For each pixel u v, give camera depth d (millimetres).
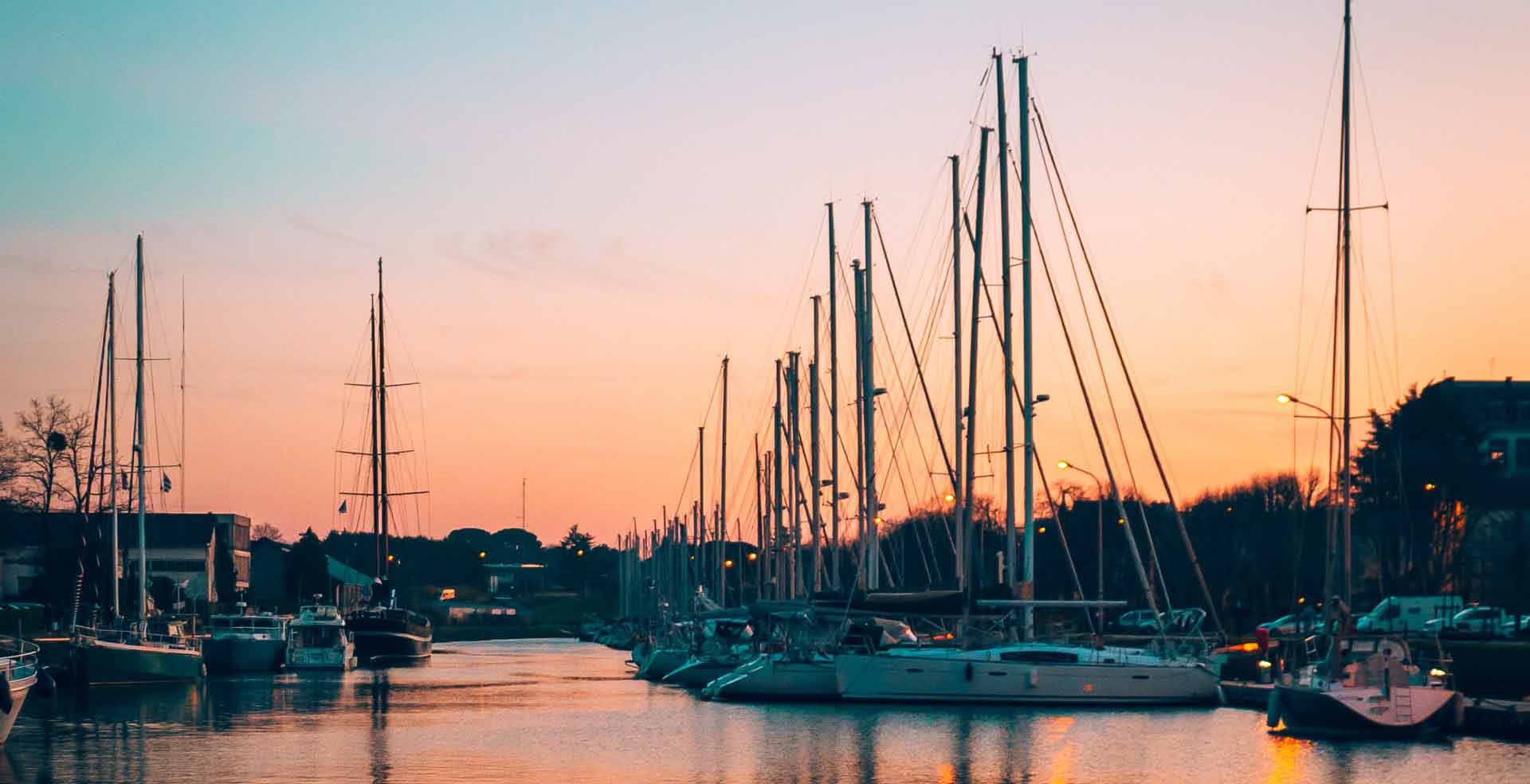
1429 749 45688
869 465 71562
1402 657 49469
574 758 45812
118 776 41938
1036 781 40469
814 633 64875
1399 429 101125
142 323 80375
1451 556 100125
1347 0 50344
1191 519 117438
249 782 40812
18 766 44000
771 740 49656
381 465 108438
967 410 62094
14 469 109188
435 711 62094
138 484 79188
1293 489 116938
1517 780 40219
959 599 56781
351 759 45688
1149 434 65312
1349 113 50188
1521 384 116812
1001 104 61312
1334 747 46219
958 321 65938
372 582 108500
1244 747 46344
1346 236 50000
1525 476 111375
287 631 90188
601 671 97750
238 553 169125
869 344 72312
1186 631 74750
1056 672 57562
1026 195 60281
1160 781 40406
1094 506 115750
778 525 90125
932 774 41688
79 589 78500
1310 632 69938
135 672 73625
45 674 50531
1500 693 57125
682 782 40844
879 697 59094
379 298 109250
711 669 79000
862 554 71000
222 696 69375
